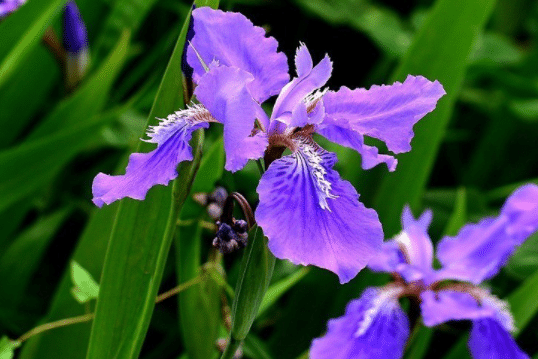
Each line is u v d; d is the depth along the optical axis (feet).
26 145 2.39
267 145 1.88
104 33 3.15
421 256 2.20
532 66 4.00
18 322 2.53
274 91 1.96
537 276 2.35
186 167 1.95
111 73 2.59
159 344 2.78
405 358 2.35
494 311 2.16
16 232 3.21
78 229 3.15
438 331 2.91
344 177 2.54
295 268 2.54
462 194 2.48
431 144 2.49
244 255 1.91
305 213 1.85
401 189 2.50
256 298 1.91
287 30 4.26
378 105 1.91
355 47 4.26
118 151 3.18
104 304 2.08
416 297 2.18
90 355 2.09
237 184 2.76
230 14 1.93
